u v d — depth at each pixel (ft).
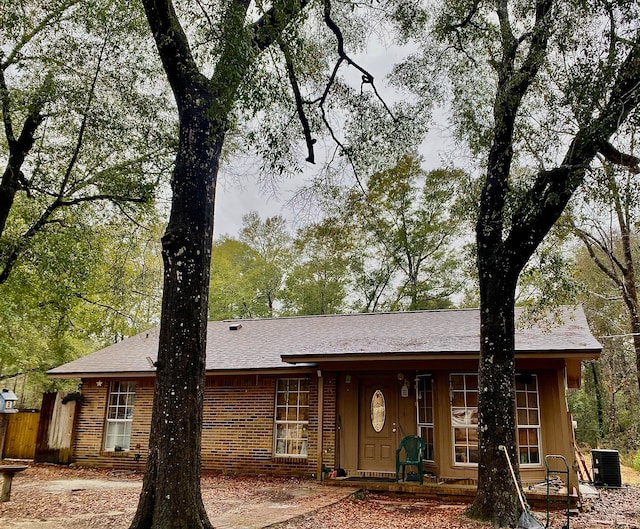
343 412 41.24
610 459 45.78
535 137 28.78
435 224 89.66
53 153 37.17
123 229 43.14
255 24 24.53
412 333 43.75
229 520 24.09
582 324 40.91
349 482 36.32
